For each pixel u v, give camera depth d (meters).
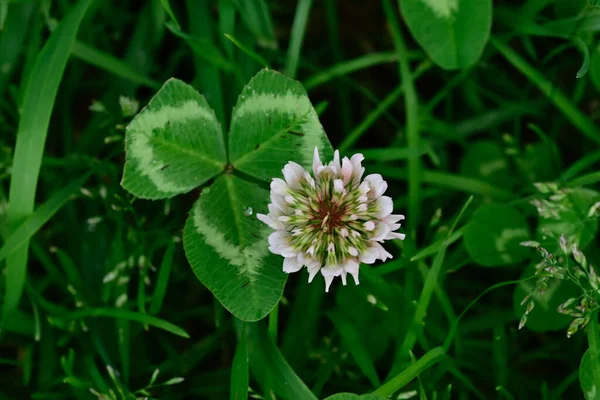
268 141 0.25
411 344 0.25
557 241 0.26
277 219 0.24
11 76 0.27
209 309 0.27
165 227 0.27
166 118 0.25
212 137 0.25
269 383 0.25
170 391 0.27
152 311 0.26
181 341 0.27
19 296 0.26
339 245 0.24
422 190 0.27
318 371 0.26
